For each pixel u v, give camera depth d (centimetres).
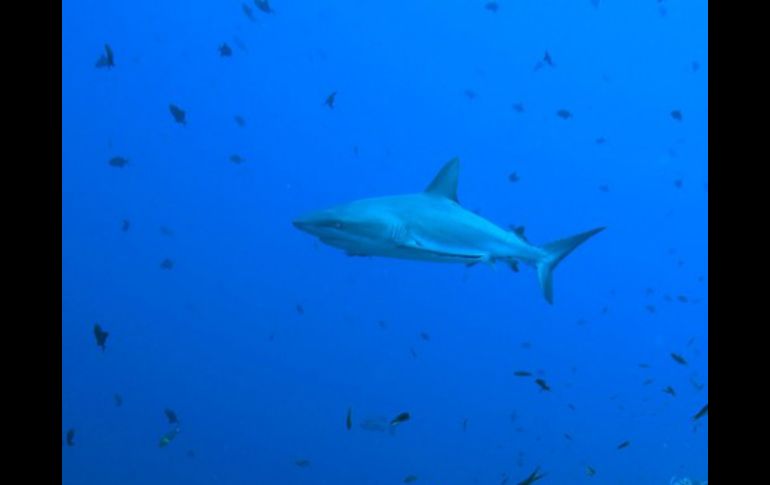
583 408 2177
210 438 2022
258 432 2067
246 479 1752
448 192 561
